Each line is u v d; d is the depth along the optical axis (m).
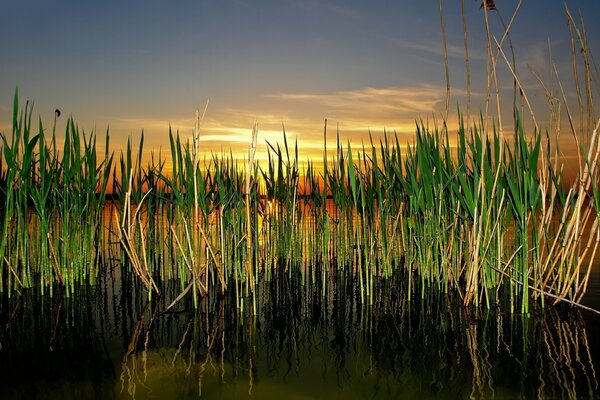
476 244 3.88
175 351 2.99
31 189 4.36
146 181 5.16
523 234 3.71
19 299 4.29
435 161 4.22
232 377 2.58
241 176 4.82
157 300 4.34
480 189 3.99
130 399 2.31
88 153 4.66
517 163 3.79
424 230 4.52
